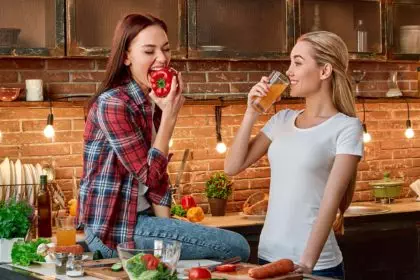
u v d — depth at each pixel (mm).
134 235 3100
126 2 5207
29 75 5316
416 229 5836
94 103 3152
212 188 5660
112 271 2877
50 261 3363
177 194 5699
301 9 5750
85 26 5078
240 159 3402
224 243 3137
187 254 3107
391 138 6574
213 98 5832
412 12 6184
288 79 3254
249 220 5449
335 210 3119
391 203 6281
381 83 6512
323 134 3219
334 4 5898
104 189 3092
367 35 6035
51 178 5254
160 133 3078
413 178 6676
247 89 5969
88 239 3193
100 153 3107
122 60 3139
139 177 3039
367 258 5664
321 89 3297
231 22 5535
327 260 3262
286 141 3295
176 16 5363
